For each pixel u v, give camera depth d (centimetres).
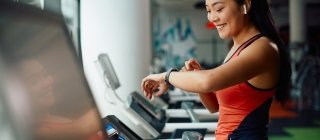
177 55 1634
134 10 340
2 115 49
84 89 79
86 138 74
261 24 133
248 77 118
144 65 351
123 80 344
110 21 327
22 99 54
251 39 129
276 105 910
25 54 58
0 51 51
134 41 343
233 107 131
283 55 134
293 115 774
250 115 129
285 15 1627
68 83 72
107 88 233
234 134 131
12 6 58
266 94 128
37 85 60
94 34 318
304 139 553
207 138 222
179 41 1638
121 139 165
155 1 1372
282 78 134
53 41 70
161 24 1633
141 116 236
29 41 61
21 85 54
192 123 259
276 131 611
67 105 70
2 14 54
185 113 318
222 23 135
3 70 51
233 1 132
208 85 112
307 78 941
